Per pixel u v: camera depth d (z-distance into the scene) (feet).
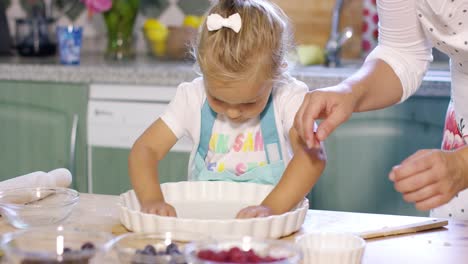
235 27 4.71
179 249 3.41
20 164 9.09
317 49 9.67
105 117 8.64
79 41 9.15
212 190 4.72
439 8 4.69
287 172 4.55
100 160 8.76
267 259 3.20
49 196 4.55
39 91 8.87
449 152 3.77
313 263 3.46
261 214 4.09
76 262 3.10
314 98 4.23
